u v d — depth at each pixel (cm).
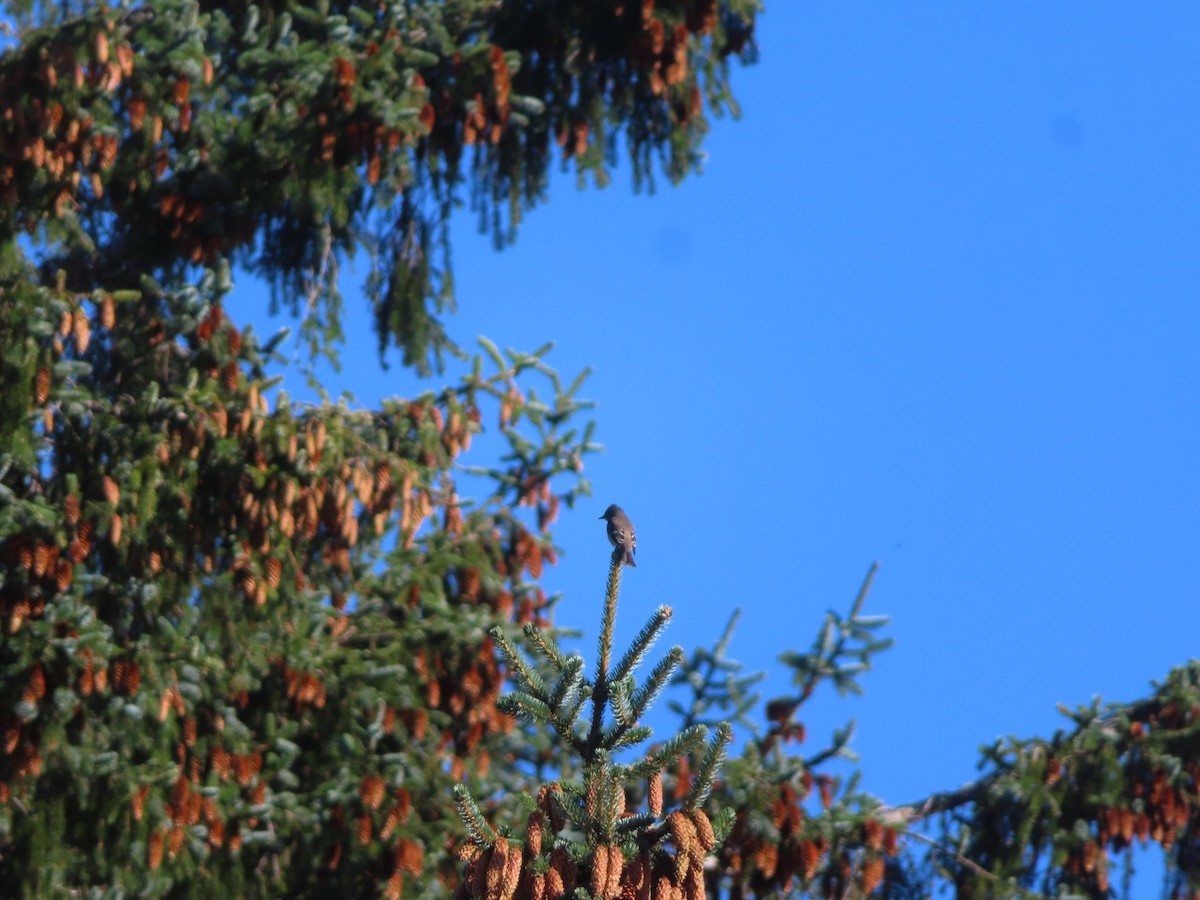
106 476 2681
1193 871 2966
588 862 1185
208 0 3484
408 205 3759
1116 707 3078
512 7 3709
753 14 3841
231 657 2717
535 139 3800
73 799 2456
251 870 2589
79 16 2980
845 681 2753
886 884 2903
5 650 2475
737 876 2562
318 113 3116
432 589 2980
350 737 2691
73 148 2966
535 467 3306
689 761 2633
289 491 2761
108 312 2903
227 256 3306
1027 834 2916
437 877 2623
